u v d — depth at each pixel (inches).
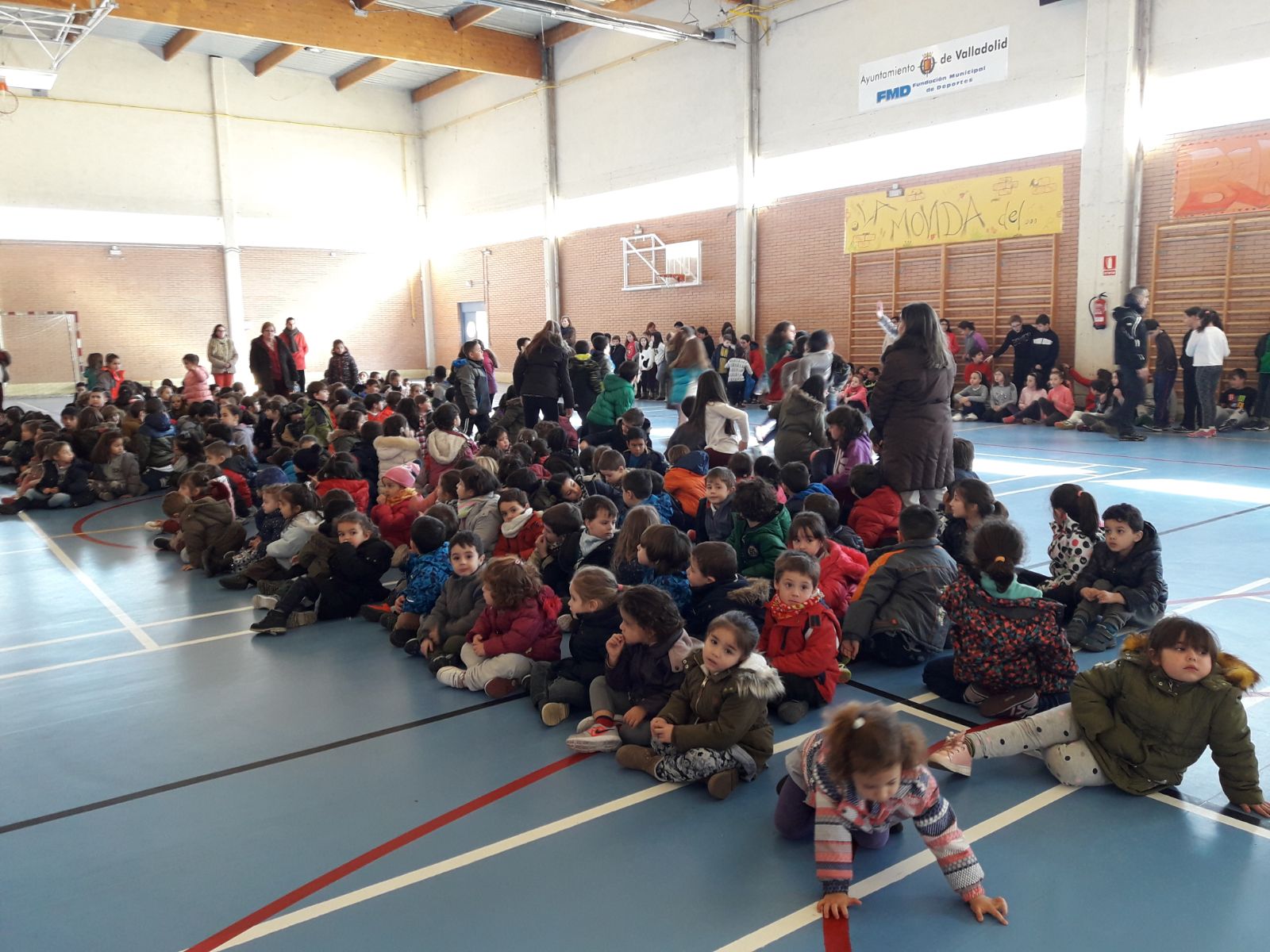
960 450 239.5
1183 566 226.7
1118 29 502.0
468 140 978.7
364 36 741.9
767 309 729.0
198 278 921.5
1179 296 508.7
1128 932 93.4
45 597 233.5
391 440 304.5
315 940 95.0
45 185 834.8
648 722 136.8
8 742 146.5
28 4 590.6
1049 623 139.9
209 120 909.2
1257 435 472.1
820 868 97.7
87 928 97.9
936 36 587.5
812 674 147.6
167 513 310.7
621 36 793.6
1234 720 112.7
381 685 167.8
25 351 842.8
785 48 680.4
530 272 933.2
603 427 360.8
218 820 120.3
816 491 223.5
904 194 622.8
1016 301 578.2
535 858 109.5
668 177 776.9
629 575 177.6
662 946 93.0
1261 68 463.2
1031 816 116.9
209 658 183.9
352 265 1011.9
